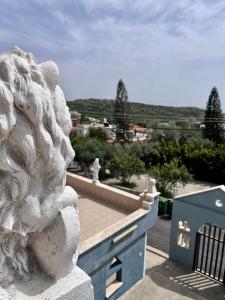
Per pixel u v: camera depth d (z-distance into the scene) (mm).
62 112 2352
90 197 10398
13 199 2094
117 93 37938
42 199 2266
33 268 2512
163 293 9008
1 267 2232
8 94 1923
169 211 17328
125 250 8406
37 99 2014
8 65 1954
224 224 9242
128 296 8805
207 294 8992
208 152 27266
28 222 2227
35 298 2291
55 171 2260
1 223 2098
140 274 9547
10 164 2014
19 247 2389
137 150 29328
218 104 36281
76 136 32125
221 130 36438
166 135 37281
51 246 2400
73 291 2482
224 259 11070
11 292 2244
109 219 8844
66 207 2420
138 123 52344
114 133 39312
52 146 2168
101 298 7637
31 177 2178
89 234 7914
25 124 2041
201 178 27625
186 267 10383
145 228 8898
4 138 1959
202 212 9758
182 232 10445
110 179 26172
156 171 22062
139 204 9273
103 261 7191
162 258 10992
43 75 2213
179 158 27656
